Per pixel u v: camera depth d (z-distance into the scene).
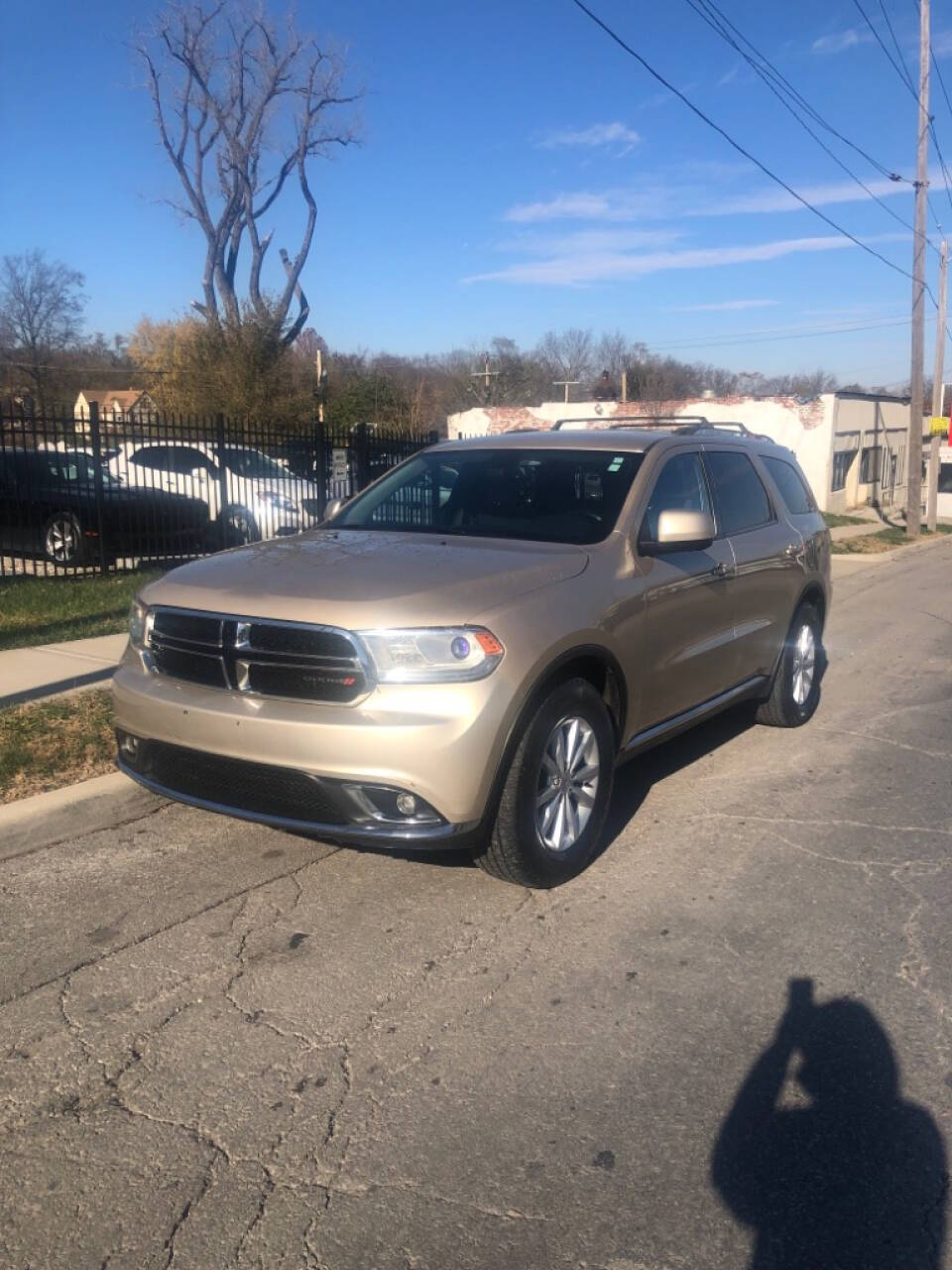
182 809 5.70
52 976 4.00
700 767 6.75
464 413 38.25
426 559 4.78
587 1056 3.57
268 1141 3.12
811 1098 3.36
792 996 3.97
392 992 3.94
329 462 15.59
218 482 15.05
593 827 4.94
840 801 6.16
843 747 7.28
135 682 4.69
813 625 7.72
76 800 5.34
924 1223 2.84
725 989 4.01
